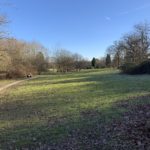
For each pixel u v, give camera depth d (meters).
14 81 51.56
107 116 13.02
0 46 45.25
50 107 17.27
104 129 10.61
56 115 14.39
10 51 56.97
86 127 11.20
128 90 23.45
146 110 13.66
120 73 58.88
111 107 15.50
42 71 82.62
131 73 54.03
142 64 52.66
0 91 33.00
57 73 81.81
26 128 11.87
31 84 41.81
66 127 11.44
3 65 51.97
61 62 93.31
